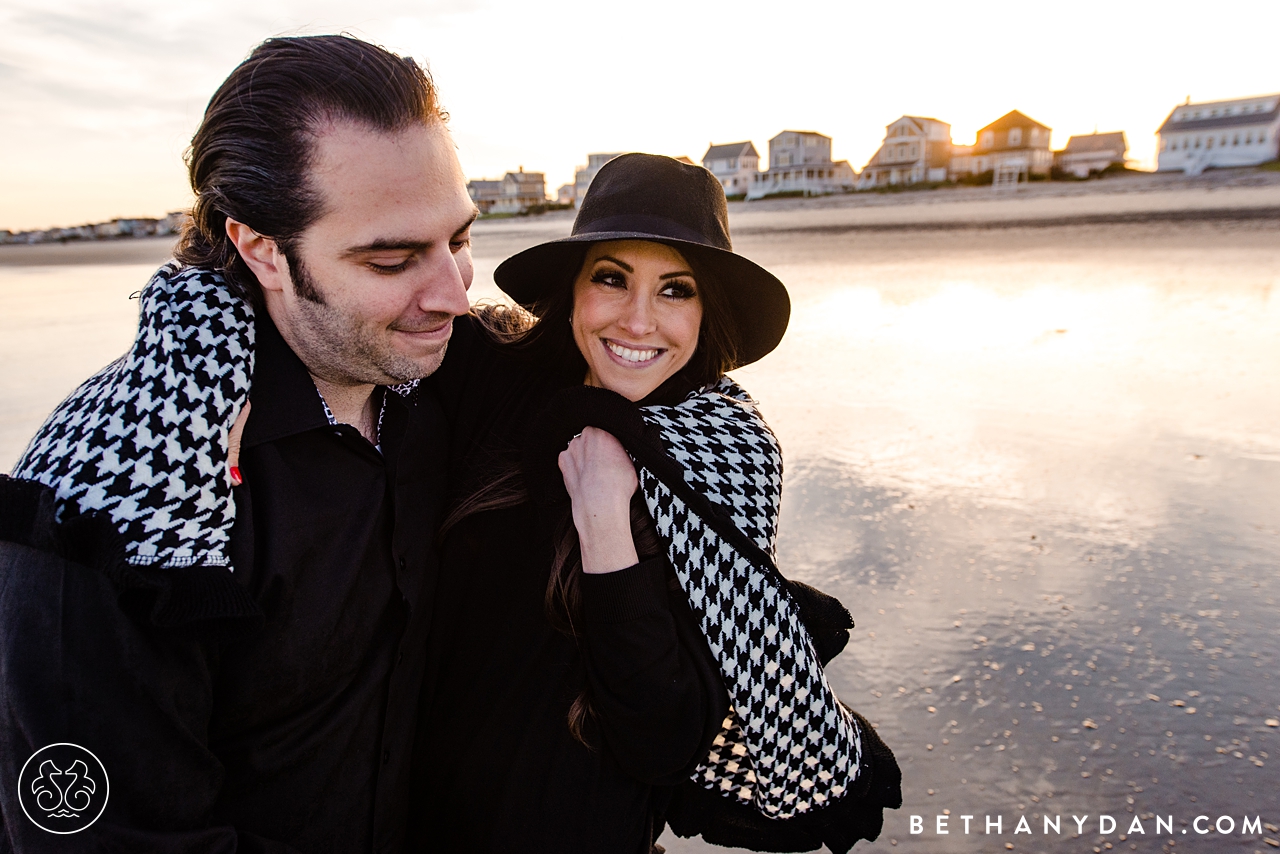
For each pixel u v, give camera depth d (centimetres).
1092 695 280
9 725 84
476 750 136
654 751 122
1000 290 1275
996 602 341
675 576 131
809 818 137
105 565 85
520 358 159
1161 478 465
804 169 8081
